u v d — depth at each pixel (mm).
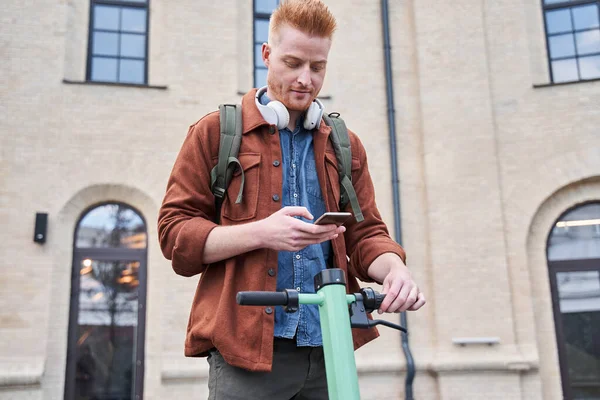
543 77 9617
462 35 9633
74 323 8312
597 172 8930
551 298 8938
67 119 8648
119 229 8672
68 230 8445
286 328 1861
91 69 9219
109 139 8711
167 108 8984
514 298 8820
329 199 2098
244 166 1976
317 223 1641
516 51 9578
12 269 8062
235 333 1811
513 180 9141
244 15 9742
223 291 1853
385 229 2221
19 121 8500
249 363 1774
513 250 8961
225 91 9227
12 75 8625
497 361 8492
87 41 9258
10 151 8383
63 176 8477
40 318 8023
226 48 9375
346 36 9758
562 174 9039
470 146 9234
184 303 8469
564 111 9211
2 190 8242
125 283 8562
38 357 7910
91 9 9375
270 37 2020
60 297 8227
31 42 8797
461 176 9156
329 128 2172
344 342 1523
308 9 1928
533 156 9172
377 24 9898
